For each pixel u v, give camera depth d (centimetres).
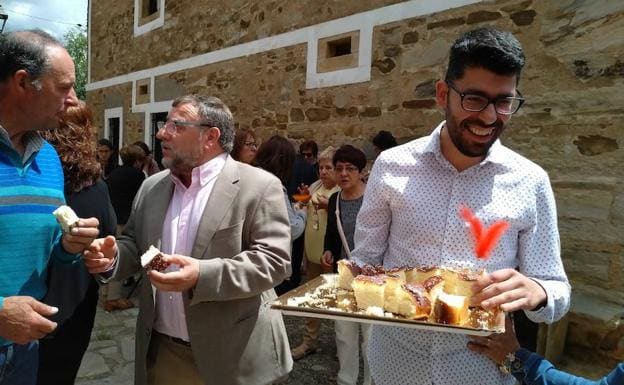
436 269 132
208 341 173
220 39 675
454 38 396
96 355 347
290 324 412
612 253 301
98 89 1038
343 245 308
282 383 306
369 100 471
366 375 288
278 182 192
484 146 130
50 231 150
